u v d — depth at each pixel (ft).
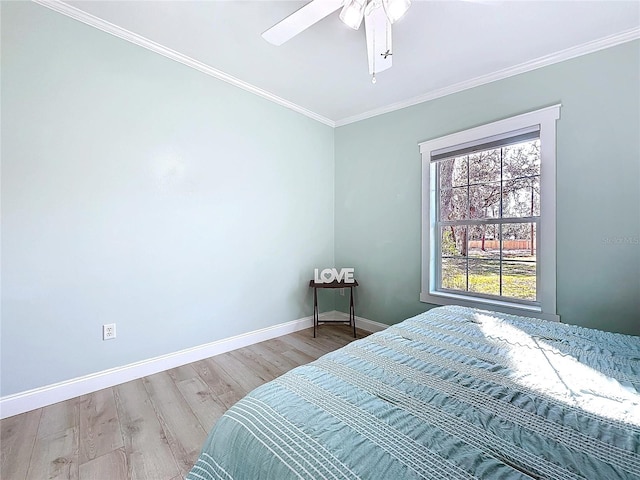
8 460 4.63
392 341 4.70
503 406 2.93
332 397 3.08
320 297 11.85
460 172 9.18
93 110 6.52
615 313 6.66
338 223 12.21
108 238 6.79
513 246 8.21
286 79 8.80
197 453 4.85
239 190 9.21
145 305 7.39
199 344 8.41
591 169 6.86
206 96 8.38
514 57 7.45
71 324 6.36
